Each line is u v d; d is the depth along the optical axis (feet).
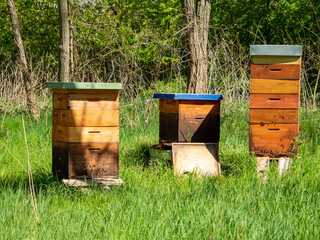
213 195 18.13
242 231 14.05
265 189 18.48
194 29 35.45
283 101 24.03
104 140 20.61
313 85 59.98
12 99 45.52
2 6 71.97
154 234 13.79
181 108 24.08
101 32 43.01
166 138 25.25
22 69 44.78
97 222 14.88
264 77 23.94
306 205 17.04
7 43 75.10
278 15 78.07
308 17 74.79
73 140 20.16
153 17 61.05
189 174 21.76
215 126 24.56
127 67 38.01
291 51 23.66
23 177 21.17
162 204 16.56
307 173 22.09
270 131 24.25
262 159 23.63
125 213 15.57
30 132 33.71
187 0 35.96
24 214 15.28
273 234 13.93
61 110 20.45
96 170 20.53
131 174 21.85
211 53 37.68
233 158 24.20
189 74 35.99
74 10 43.60
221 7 85.40
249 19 81.51
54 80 49.83
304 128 33.01
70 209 16.03
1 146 28.86
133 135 31.89
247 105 38.14
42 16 65.67
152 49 38.01
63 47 38.06
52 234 13.62
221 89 38.70
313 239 13.82
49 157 26.00
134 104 37.01
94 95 20.35
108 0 48.47
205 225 14.43
